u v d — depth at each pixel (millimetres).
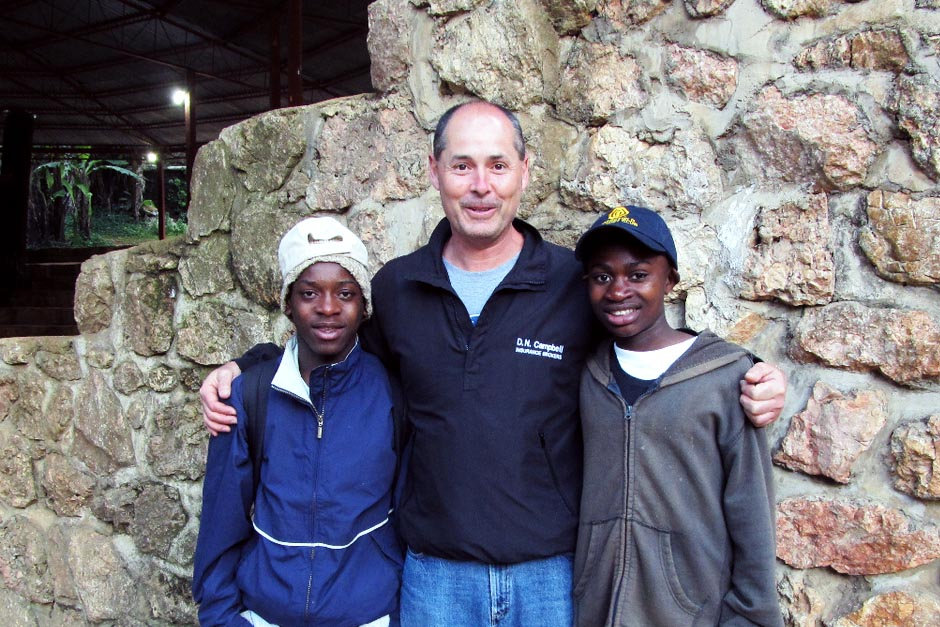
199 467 2586
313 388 1508
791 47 1679
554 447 1453
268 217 2420
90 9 9367
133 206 24641
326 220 1497
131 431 2746
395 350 1570
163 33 10008
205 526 1534
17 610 3145
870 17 1598
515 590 1431
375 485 1522
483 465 1413
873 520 1598
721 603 1319
